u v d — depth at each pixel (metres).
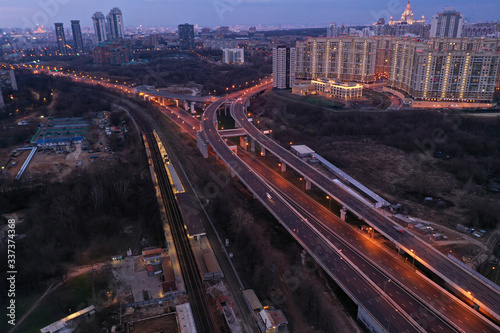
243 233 179.38
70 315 132.75
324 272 157.50
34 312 135.25
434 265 145.75
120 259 164.12
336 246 165.25
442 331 119.06
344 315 136.12
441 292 136.25
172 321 131.38
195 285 148.50
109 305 139.00
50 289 146.38
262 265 159.62
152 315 134.38
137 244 175.12
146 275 154.88
